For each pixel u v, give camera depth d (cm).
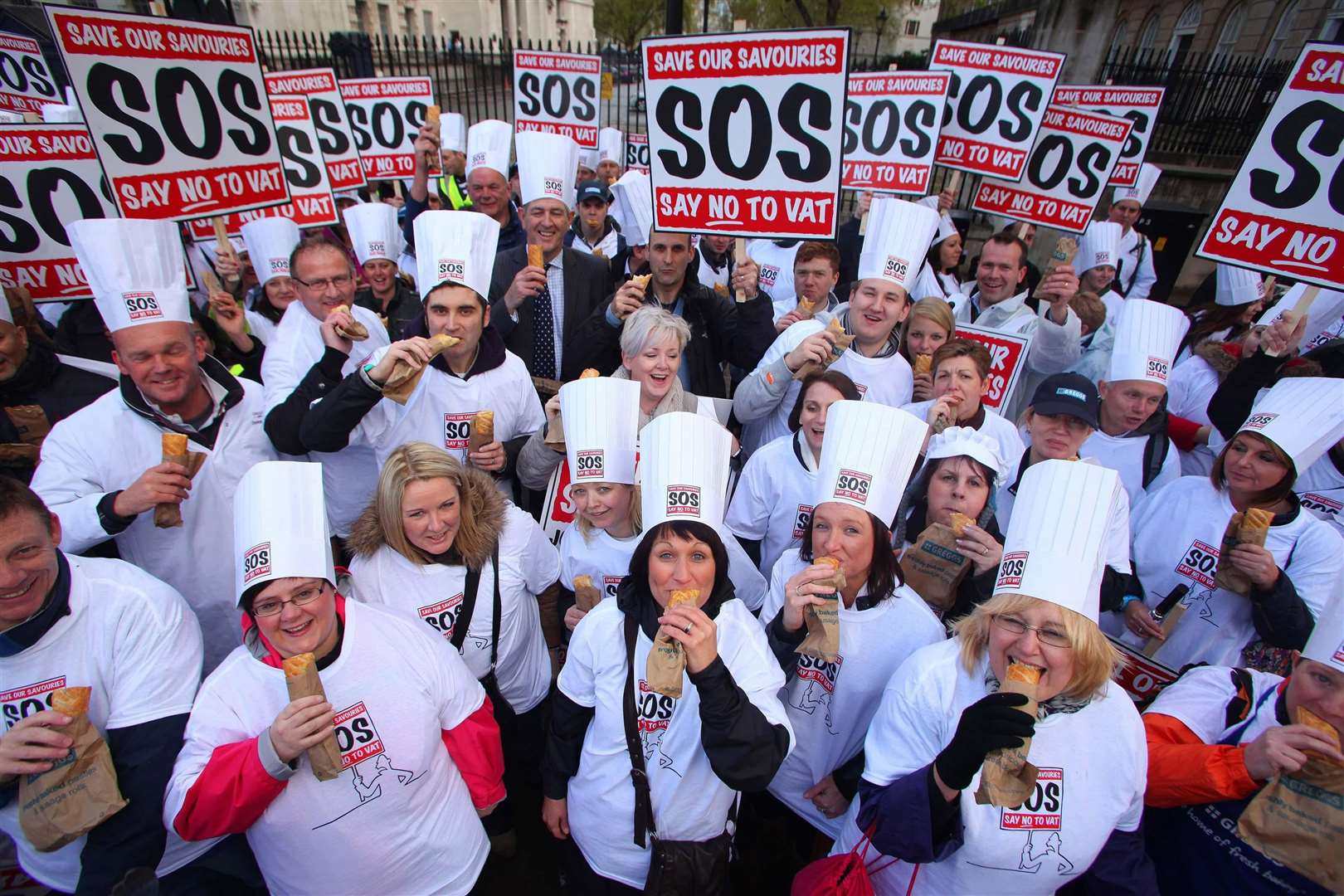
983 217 1330
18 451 332
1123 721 199
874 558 246
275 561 203
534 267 424
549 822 258
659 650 199
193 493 293
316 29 2316
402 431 352
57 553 207
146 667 215
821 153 387
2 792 203
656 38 388
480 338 364
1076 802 197
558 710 249
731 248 618
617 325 436
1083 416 311
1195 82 1102
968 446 283
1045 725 199
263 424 318
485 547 276
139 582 222
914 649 250
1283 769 188
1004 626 198
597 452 283
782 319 455
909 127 584
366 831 217
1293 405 288
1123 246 800
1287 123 374
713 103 394
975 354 361
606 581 312
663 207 427
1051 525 197
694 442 224
